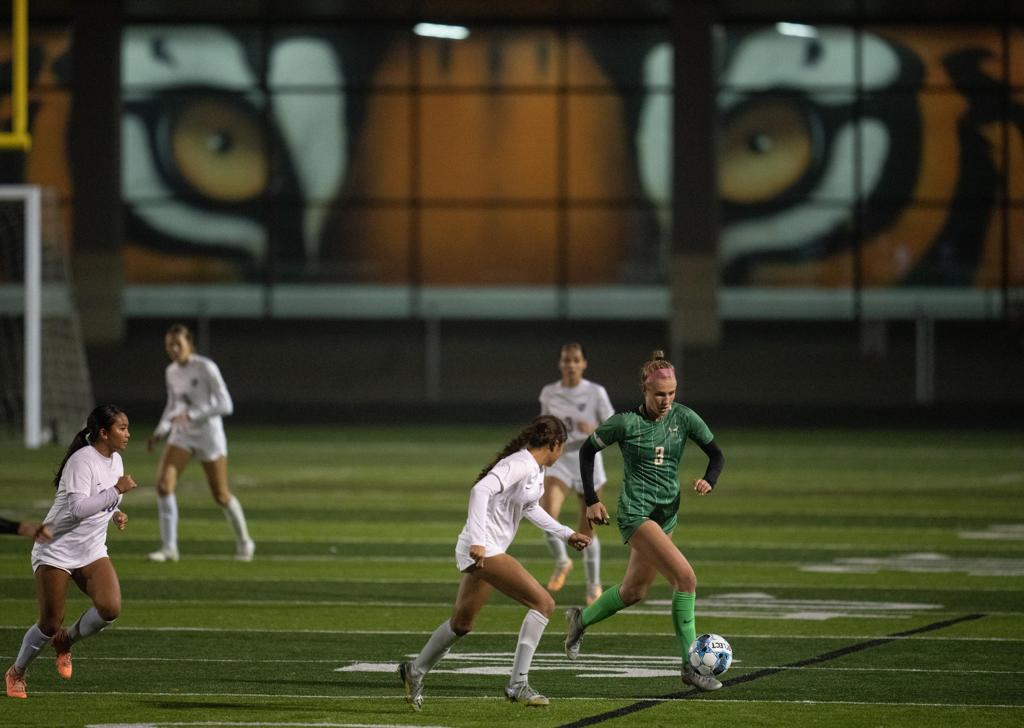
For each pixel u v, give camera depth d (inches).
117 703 1237.7
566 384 1813.5
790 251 5285.4
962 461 3501.5
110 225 5137.8
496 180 5324.8
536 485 1208.2
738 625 1604.3
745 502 2755.9
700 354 4990.2
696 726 1165.7
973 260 5260.8
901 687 1310.3
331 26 5300.2
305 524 2456.9
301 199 5319.9
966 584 1879.9
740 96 5275.6
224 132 5300.2
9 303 4569.4
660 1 5049.2
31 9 5157.5
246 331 5270.7
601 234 5310.0
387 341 5044.3
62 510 1213.1
